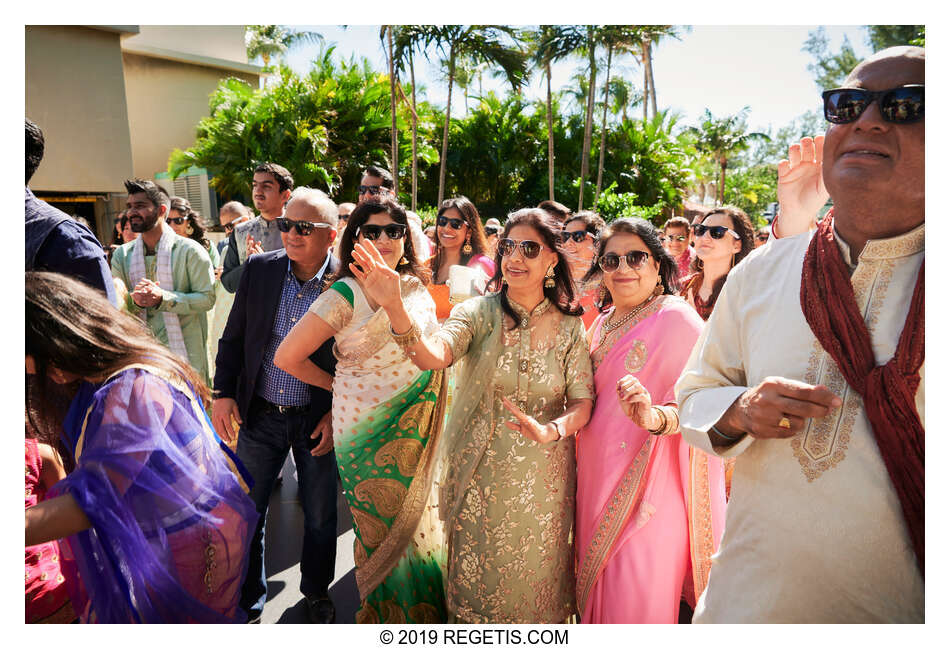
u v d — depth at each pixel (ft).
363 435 7.68
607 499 7.09
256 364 8.74
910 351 4.03
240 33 59.26
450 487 7.32
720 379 5.19
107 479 4.84
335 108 56.49
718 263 12.12
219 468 5.63
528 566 7.02
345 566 10.55
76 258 7.20
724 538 5.01
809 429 4.38
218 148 52.70
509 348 7.13
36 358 5.06
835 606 4.30
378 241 7.60
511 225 7.07
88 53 39.91
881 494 4.13
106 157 40.91
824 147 4.45
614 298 7.67
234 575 5.62
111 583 4.96
